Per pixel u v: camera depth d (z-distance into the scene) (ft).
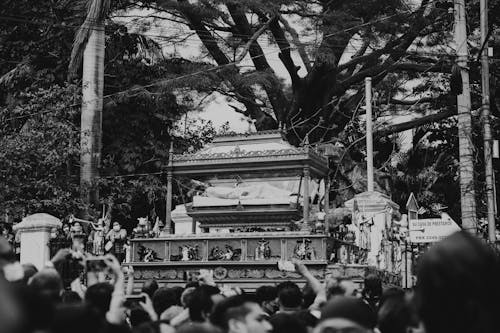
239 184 58.85
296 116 125.49
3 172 80.89
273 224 56.44
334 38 116.37
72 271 51.70
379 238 74.43
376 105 134.10
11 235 75.31
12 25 111.75
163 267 55.67
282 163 55.98
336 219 82.33
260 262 53.26
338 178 119.44
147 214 113.70
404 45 126.00
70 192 84.02
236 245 54.75
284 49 123.03
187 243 56.08
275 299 30.14
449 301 8.75
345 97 134.62
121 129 111.96
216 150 59.47
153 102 112.68
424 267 9.00
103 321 15.53
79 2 100.01
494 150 74.08
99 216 87.40
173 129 121.80
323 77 124.16
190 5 114.93
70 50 108.68
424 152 139.23
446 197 133.08
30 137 83.20
